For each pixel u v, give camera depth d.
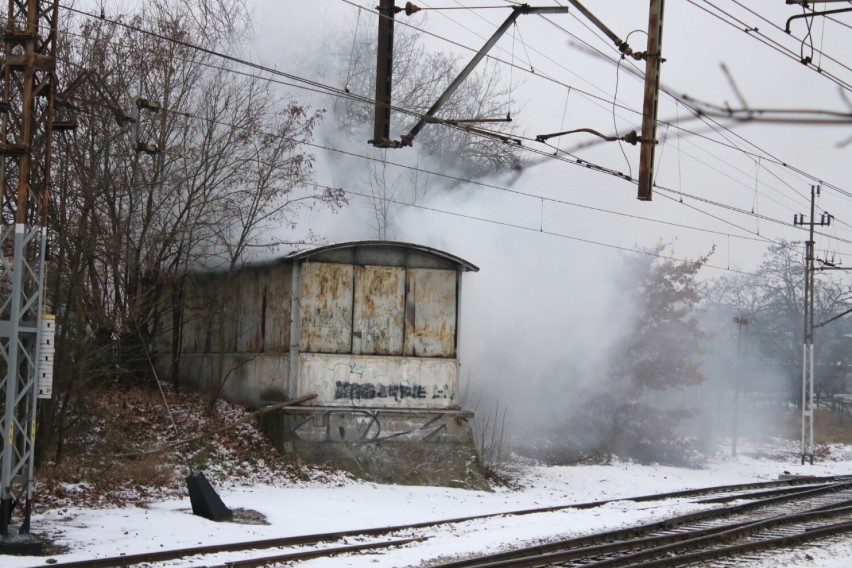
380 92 15.62
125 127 23.23
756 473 34.47
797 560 15.39
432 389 25.25
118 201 24.25
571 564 14.37
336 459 23.89
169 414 23.34
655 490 27.11
